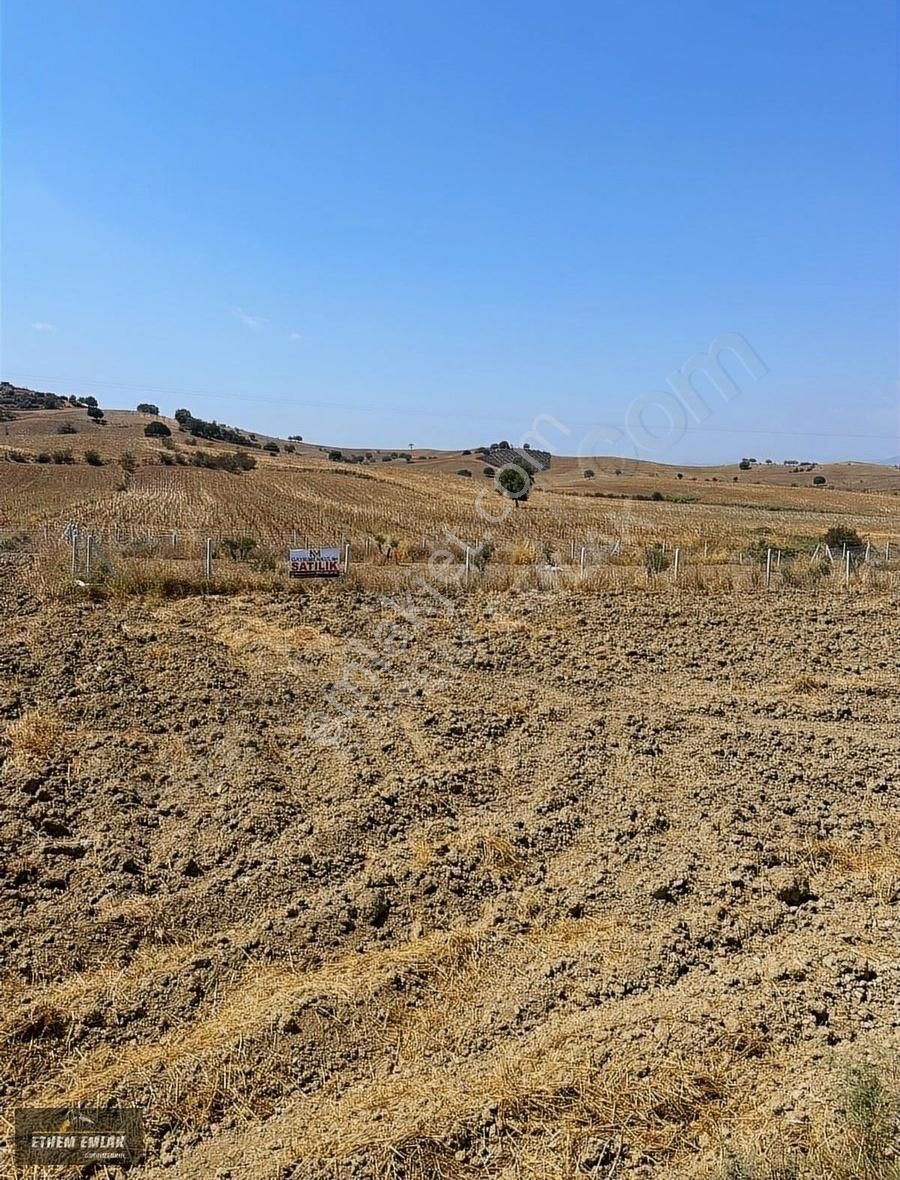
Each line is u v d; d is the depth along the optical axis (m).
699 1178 2.90
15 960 4.12
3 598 13.48
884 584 16.97
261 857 5.16
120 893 4.73
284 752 6.99
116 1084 3.41
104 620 11.88
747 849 5.36
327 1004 3.85
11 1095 3.39
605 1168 2.98
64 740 6.86
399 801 5.99
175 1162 3.10
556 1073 3.39
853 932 4.45
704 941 4.39
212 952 4.25
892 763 6.98
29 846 5.16
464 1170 2.98
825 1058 3.43
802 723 8.16
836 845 5.50
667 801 6.12
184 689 8.52
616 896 4.84
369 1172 2.96
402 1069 3.51
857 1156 2.80
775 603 14.80
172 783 6.23
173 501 49.84
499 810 5.98
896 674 10.12
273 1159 3.06
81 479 59.47
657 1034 3.61
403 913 4.64
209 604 13.89
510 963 4.24
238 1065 3.51
